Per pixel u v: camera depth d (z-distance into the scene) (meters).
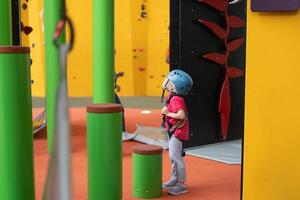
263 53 2.98
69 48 1.09
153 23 11.85
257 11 2.94
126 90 12.09
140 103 10.95
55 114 1.13
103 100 5.52
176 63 5.88
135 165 4.15
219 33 6.29
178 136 4.21
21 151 2.42
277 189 3.03
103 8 5.40
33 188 2.55
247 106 3.06
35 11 11.49
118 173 2.76
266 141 3.03
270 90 2.98
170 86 4.20
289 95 2.94
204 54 6.16
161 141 6.48
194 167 5.27
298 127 2.93
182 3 5.82
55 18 5.34
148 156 4.08
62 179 1.12
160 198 4.13
